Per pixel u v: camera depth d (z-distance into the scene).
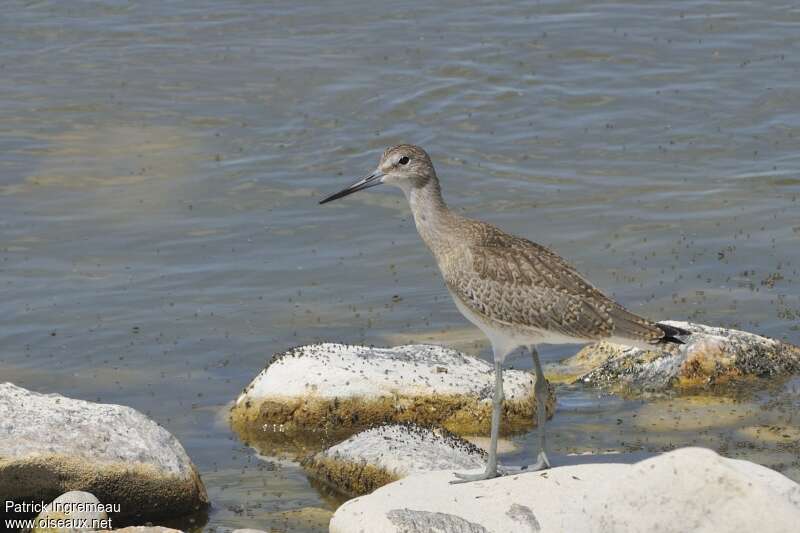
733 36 26.47
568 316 11.52
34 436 11.38
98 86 24.20
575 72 24.92
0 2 28.28
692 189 20.34
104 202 19.94
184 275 17.69
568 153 21.84
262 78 24.70
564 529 10.16
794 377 14.66
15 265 17.84
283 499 12.26
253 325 16.30
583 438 13.41
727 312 16.30
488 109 23.53
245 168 21.17
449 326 16.30
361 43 26.25
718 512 9.91
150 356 15.51
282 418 13.85
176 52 25.78
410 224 19.36
